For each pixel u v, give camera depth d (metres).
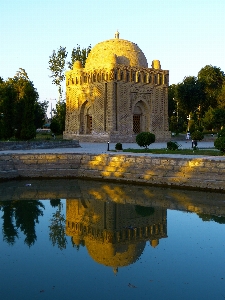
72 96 59.25
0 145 33.59
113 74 52.72
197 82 80.94
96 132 54.94
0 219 18.34
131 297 10.37
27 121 40.06
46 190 25.28
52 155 29.09
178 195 23.23
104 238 15.49
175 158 25.20
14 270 12.21
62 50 71.88
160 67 60.34
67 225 17.44
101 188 25.78
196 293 10.58
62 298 10.33
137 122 58.28
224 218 18.33
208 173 23.69
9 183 27.05
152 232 16.27
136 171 26.61
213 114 69.12
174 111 93.44
